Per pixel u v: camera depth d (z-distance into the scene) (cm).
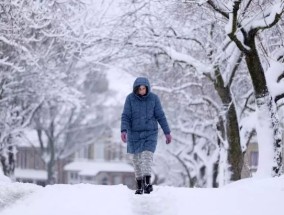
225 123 2127
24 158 7506
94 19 2178
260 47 1761
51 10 2006
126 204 977
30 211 941
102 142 7831
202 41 2241
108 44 2252
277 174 1427
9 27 1914
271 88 1492
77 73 2961
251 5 1630
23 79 2598
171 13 2055
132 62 2538
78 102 2891
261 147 1456
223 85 2086
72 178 7700
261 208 928
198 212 927
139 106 1084
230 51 2030
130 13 2098
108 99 6256
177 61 2111
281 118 1827
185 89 2891
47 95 2856
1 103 2739
